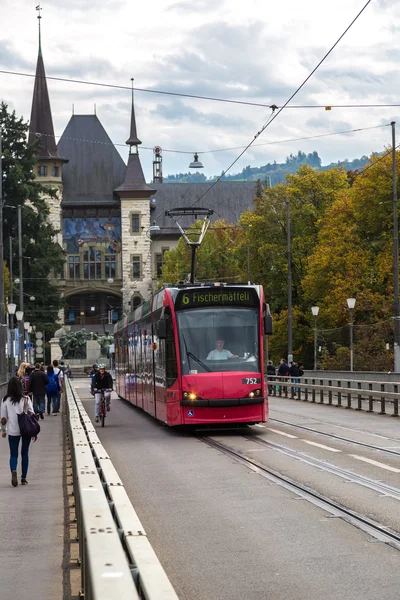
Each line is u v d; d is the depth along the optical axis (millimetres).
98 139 173750
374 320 73438
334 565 10789
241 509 14961
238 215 188500
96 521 8016
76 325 174000
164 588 6027
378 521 13594
